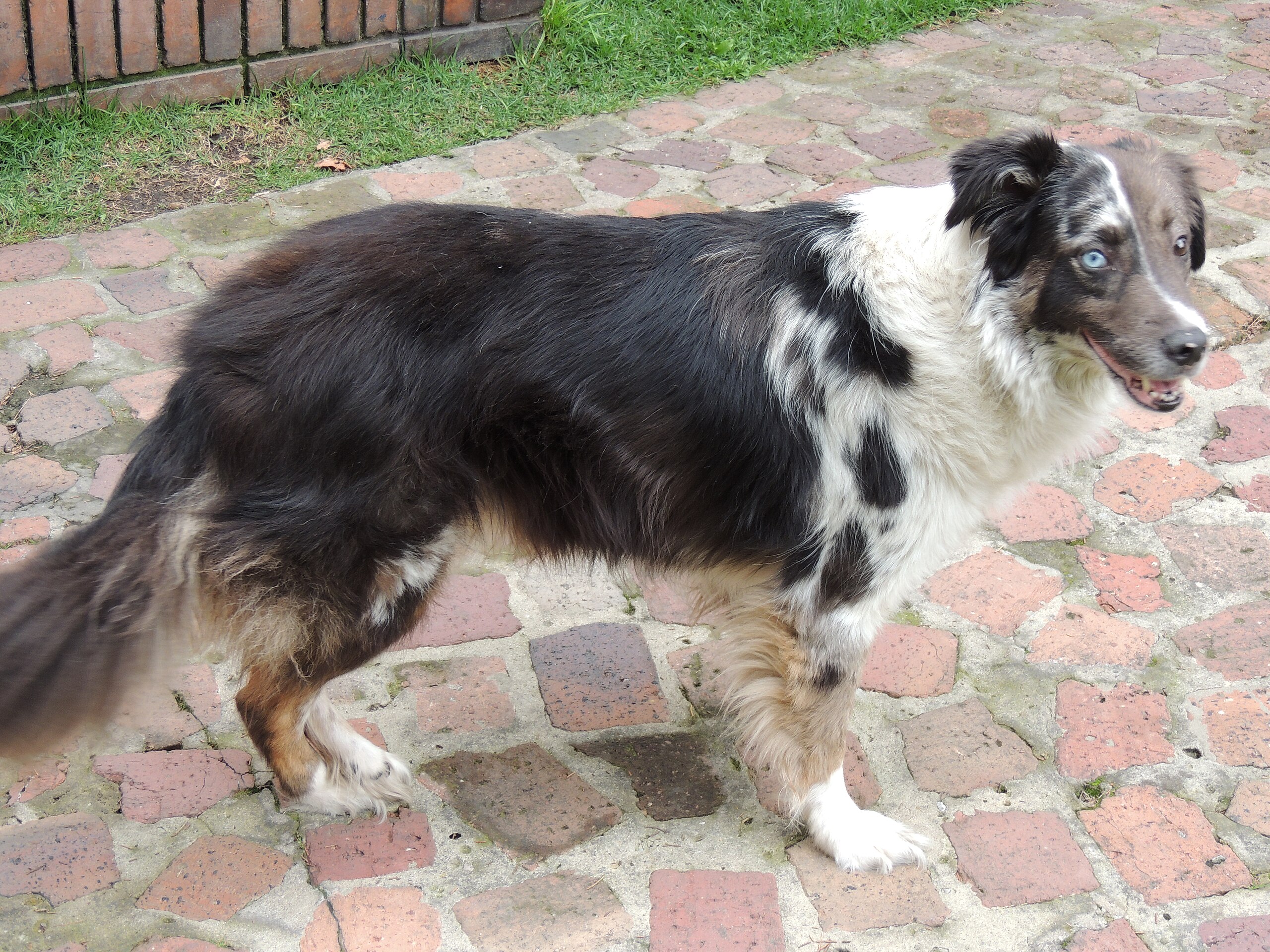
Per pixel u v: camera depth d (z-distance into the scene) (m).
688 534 1.58
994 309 1.51
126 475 1.51
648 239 1.55
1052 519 1.96
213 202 2.37
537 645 1.81
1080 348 1.51
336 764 1.62
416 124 2.57
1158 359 1.45
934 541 1.57
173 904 1.55
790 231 1.56
